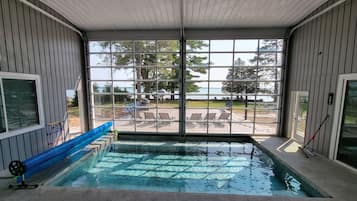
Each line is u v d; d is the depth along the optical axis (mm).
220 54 6922
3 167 3811
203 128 7273
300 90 5844
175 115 7270
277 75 6879
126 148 6289
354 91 3799
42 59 4961
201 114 7227
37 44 4777
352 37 3814
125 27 6582
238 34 6586
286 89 6754
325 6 4562
